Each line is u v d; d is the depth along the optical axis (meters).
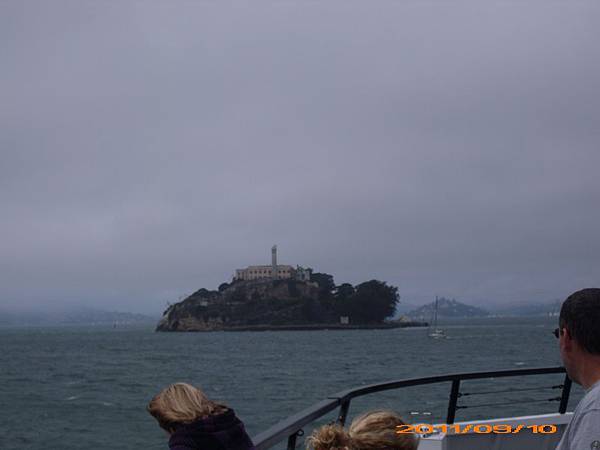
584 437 2.57
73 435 32.84
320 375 67.75
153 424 35.53
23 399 48.28
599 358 2.76
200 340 196.50
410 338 186.12
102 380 65.44
